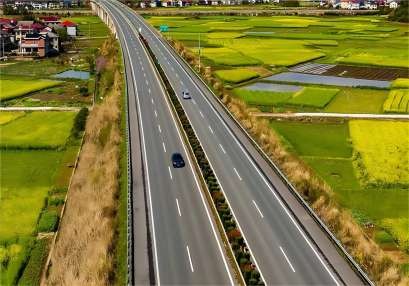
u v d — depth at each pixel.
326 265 50.41
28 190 74.44
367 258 52.47
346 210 65.62
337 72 153.62
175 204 62.62
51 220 65.38
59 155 88.75
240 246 52.28
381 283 48.38
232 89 128.50
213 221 58.62
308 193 66.94
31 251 59.38
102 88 134.12
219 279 47.62
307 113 108.12
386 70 157.50
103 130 94.19
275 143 85.56
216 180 69.12
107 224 57.97
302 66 162.88
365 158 83.62
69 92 133.62
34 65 171.00
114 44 182.25
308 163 82.06
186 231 56.19
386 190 72.88
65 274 52.44
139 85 123.38
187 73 137.75
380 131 97.38
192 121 96.06
